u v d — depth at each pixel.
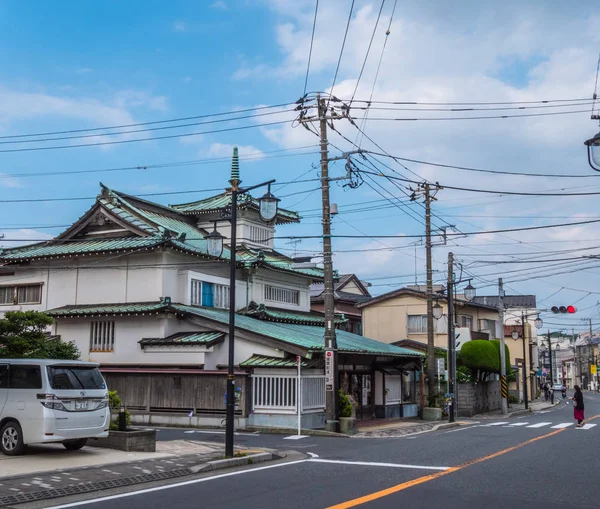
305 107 23.22
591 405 58.00
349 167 22.78
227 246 31.53
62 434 13.25
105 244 26.58
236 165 15.89
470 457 15.04
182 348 23.91
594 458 14.90
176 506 9.14
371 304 45.94
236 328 24.02
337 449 17.33
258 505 9.16
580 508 9.17
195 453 15.14
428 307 32.31
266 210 16.16
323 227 23.42
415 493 10.16
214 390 23.08
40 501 9.62
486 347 39.22
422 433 23.39
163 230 26.12
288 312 32.81
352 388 28.47
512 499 9.77
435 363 33.75
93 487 10.73
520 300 70.00
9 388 13.77
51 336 26.58
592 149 10.35
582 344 124.00
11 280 28.67
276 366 22.42
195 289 27.12
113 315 25.30
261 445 18.08
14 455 13.58
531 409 45.69
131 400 24.41
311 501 9.45
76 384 13.81
